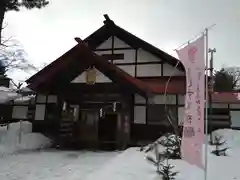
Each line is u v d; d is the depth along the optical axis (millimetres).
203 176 6258
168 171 6223
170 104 13641
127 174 6723
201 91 5484
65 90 13422
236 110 15164
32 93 16125
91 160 9688
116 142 12828
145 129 13531
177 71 14422
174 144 8414
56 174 7480
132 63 15352
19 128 14859
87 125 14188
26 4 12531
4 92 21281
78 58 13195
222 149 8867
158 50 14742
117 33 16000
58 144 13367
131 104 13289
